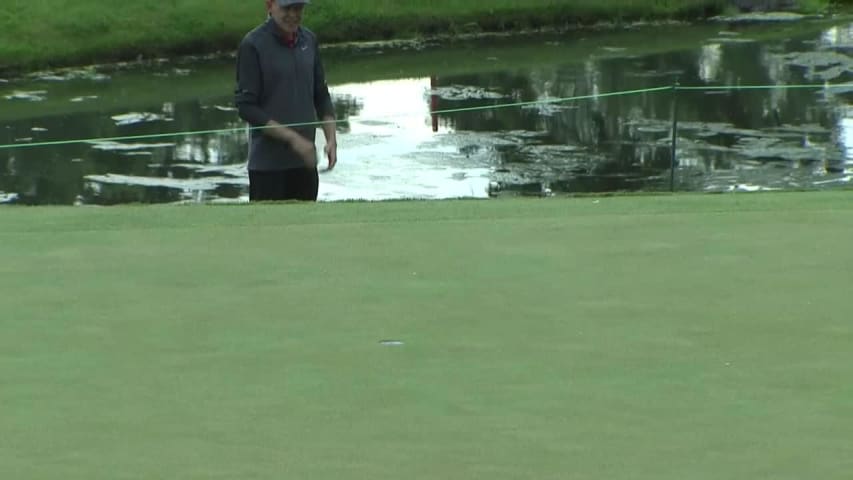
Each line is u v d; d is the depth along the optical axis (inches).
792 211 797.2
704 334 554.9
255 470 414.3
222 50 2098.9
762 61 2101.4
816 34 2348.7
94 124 1704.0
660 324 569.3
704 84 1936.5
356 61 2105.1
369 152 1524.4
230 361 525.3
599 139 1626.5
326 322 577.9
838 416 457.7
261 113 1025.5
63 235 749.9
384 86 1924.2
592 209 816.9
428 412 465.7
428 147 1562.5
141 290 633.0
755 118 1729.8
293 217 797.2
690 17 2503.7
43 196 1395.2
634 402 472.1
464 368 513.3
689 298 609.0
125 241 732.7
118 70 2005.4
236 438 442.6
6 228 773.9
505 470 412.2
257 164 1036.5
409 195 1339.8
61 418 462.6
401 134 1630.2
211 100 1845.5
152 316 589.3
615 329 562.6
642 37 2331.4
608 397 477.7
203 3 2158.0
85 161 1534.2
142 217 803.4
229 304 607.8
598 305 600.1
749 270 655.8
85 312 596.4
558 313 588.4
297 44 1037.2
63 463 422.3
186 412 467.8
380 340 551.2
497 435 442.3
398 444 435.8
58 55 1996.8
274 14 1023.0
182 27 2095.2
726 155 1546.5
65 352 538.6
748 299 605.6
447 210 815.1
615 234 735.7
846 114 1755.7
